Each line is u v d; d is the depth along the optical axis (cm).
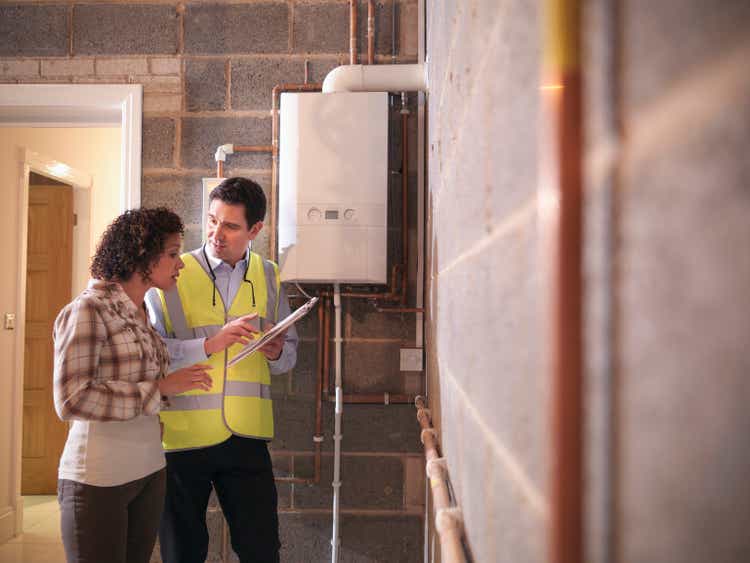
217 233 221
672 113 18
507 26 40
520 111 35
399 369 266
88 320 160
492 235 48
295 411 267
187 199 271
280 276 247
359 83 252
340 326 262
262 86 272
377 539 263
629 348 20
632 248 20
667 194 19
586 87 22
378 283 254
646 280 20
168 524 214
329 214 246
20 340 359
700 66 18
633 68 20
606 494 22
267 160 270
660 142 19
